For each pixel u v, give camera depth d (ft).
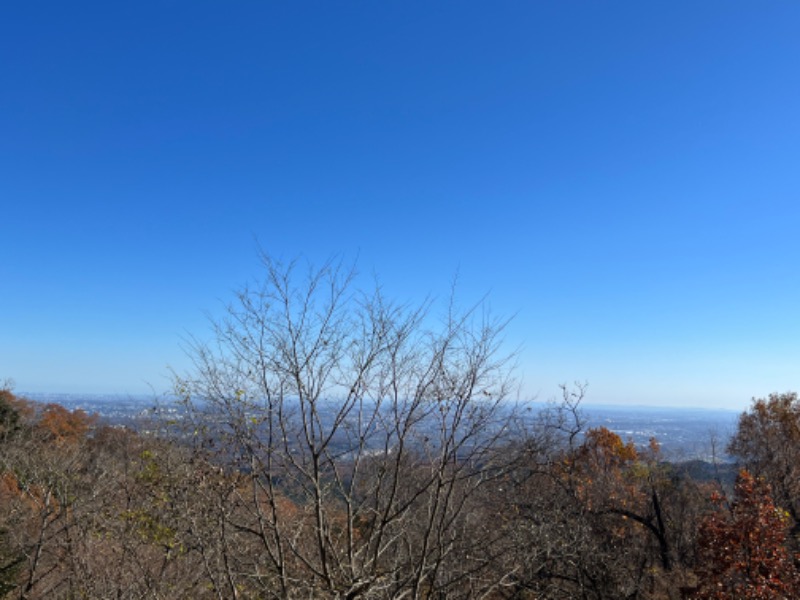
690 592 43.73
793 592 39.19
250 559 27.78
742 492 43.88
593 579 46.14
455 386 26.78
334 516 31.65
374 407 26.40
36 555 40.37
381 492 28.45
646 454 80.64
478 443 26.91
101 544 33.83
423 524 31.37
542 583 42.55
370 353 26.50
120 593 30.58
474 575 32.14
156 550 31.27
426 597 30.22
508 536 33.22
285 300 25.79
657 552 65.16
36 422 78.48
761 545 40.68
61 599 39.27
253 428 24.85
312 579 26.78
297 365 25.09
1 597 41.52
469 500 32.63
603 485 61.46
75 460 44.32
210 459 24.67
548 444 30.40
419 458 28.76
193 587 29.66
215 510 24.85
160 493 24.75
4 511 44.19
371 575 25.54
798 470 75.77
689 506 70.28
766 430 82.84
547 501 41.57
